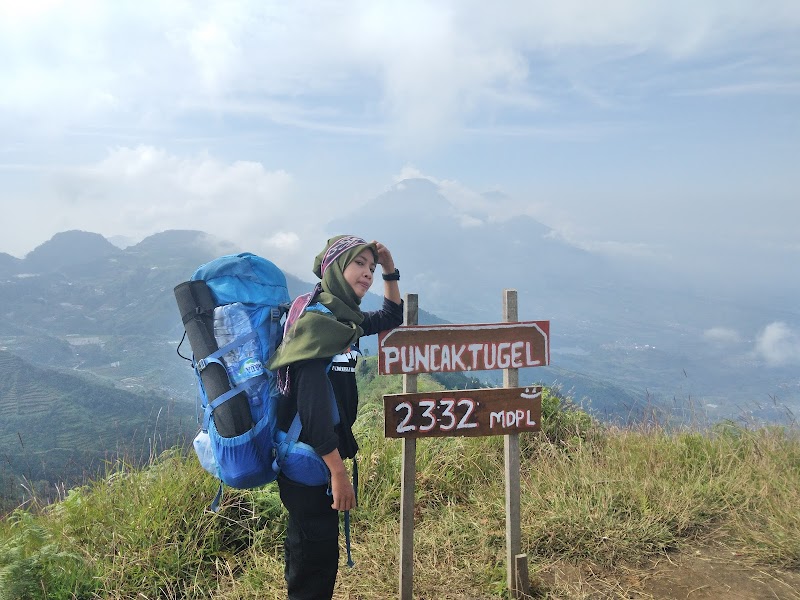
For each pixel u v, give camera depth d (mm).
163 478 3572
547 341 2871
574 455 4559
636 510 3596
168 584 2998
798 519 3408
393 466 4258
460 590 2971
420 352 2717
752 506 3729
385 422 2711
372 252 2270
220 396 2096
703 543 3361
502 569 3113
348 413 2291
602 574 3096
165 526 3281
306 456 2084
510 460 2912
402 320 2723
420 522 3740
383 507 3850
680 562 3184
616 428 5258
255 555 3217
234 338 2166
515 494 2924
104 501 3480
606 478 3920
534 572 3096
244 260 2293
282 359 2037
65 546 3143
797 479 4039
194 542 3242
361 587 2994
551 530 3414
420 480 4152
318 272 2344
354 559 3238
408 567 2779
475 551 3334
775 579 2994
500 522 3607
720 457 4359
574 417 5398
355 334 2152
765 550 3213
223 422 2082
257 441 2100
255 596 2951
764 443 4672
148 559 3080
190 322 2227
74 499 3434
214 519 3389
